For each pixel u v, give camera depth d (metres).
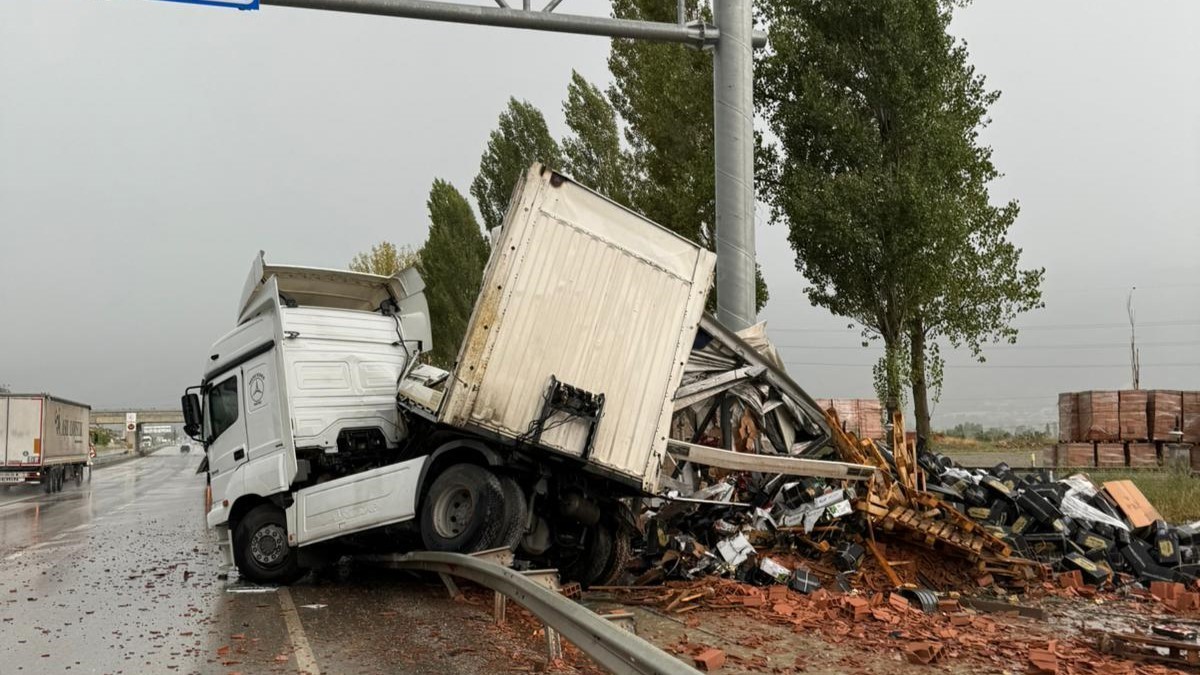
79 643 7.07
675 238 9.20
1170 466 23.89
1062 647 7.00
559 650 5.96
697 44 12.09
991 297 20.03
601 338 8.77
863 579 9.18
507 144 35.69
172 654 6.64
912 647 6.48
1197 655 6.44
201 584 10.27
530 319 8.52
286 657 6.46
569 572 9.62
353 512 9.50
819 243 19.33
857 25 19.38
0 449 32.34
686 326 9.16
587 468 8.66
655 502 10.36
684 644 6.76
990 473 11.34
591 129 29.62
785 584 8.97
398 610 8.34
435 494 8.95
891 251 18.77
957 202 19.00
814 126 19.64
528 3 11.10
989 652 6.67
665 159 22.47
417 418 10.51
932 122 18.88
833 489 10.46
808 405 10.91
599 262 8.84
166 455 95.19
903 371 19.05
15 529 17.91
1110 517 10.75
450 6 10.77
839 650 6.68
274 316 10.66
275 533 10.21
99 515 21.34
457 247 39.91
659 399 8.98
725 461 9.48
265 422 10.62
